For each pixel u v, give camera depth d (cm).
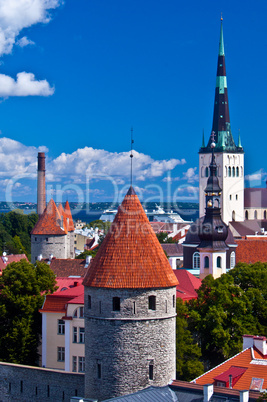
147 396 7119
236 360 8331
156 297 7575
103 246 7756
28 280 11950
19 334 11506
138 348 7512
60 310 11225
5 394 9381
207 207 18350
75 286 12531
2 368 9381
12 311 11869
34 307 11731
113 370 7531
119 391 7512
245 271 12512
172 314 7712
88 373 7700
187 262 19725
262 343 8600
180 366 10394
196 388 7144
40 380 9062
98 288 7575
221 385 7744
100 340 7588
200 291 12044
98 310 7588
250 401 6712
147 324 7531
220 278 12356
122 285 7481
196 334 11656
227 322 11569
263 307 11744
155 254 7706
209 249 18050
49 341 11288
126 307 7494
